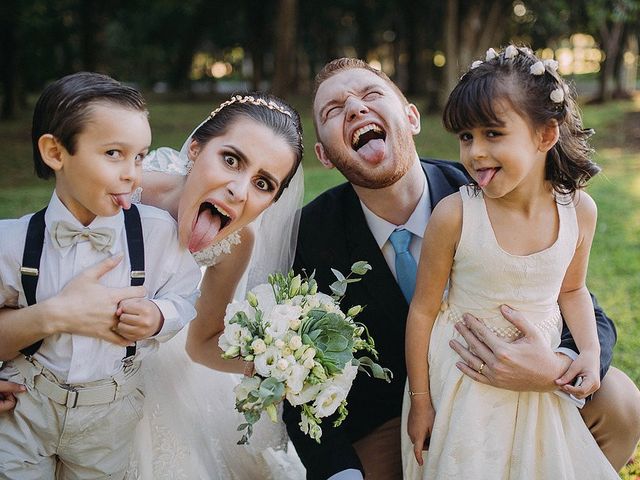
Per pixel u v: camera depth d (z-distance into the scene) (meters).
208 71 41.66
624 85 26.89
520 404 2.60
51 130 2.30
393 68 37.12
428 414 2.72
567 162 2.54
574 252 2.67
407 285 2.99
